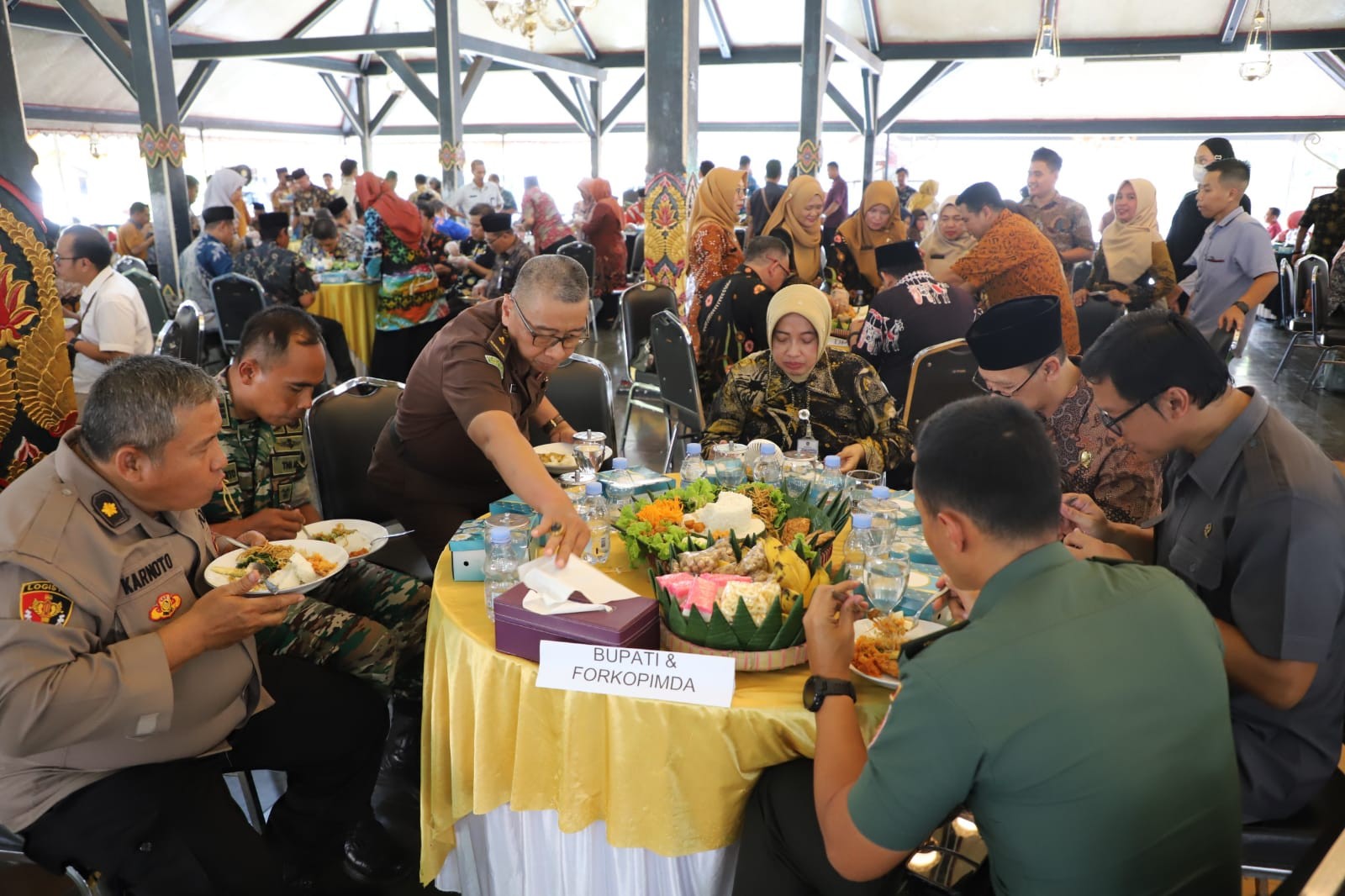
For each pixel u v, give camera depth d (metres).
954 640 1.00
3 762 1.42
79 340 3.74
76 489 1.41
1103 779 0.95
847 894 1.26
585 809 1.45
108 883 1.48
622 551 1.89
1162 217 17.31
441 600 1.67
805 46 8.34
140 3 7.09
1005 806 0.98
